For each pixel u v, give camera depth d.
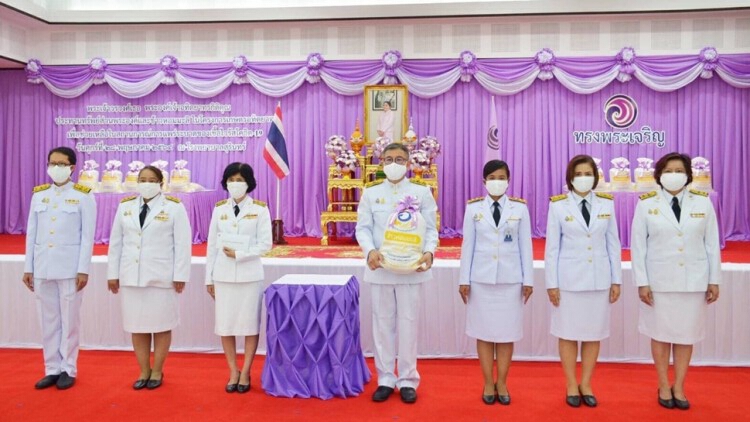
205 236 7.18
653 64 7.57
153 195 3.34
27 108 8.41
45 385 3.34
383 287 3.13
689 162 3.03
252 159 8.27
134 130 8.35
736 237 7.71
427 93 7.82
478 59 7.82
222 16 7.75
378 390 3.17
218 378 3.55
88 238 3.37
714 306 3.89
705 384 3.46
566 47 7.71
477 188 7.98
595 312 3.02
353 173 7.26
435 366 3.88
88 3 8.04
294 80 7.95
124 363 3.88
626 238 6.36
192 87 8.07
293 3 7.91
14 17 7.58
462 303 4.06
